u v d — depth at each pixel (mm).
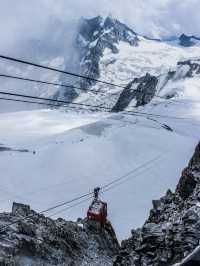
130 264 36688
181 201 49906
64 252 58156
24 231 58062
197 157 55562
